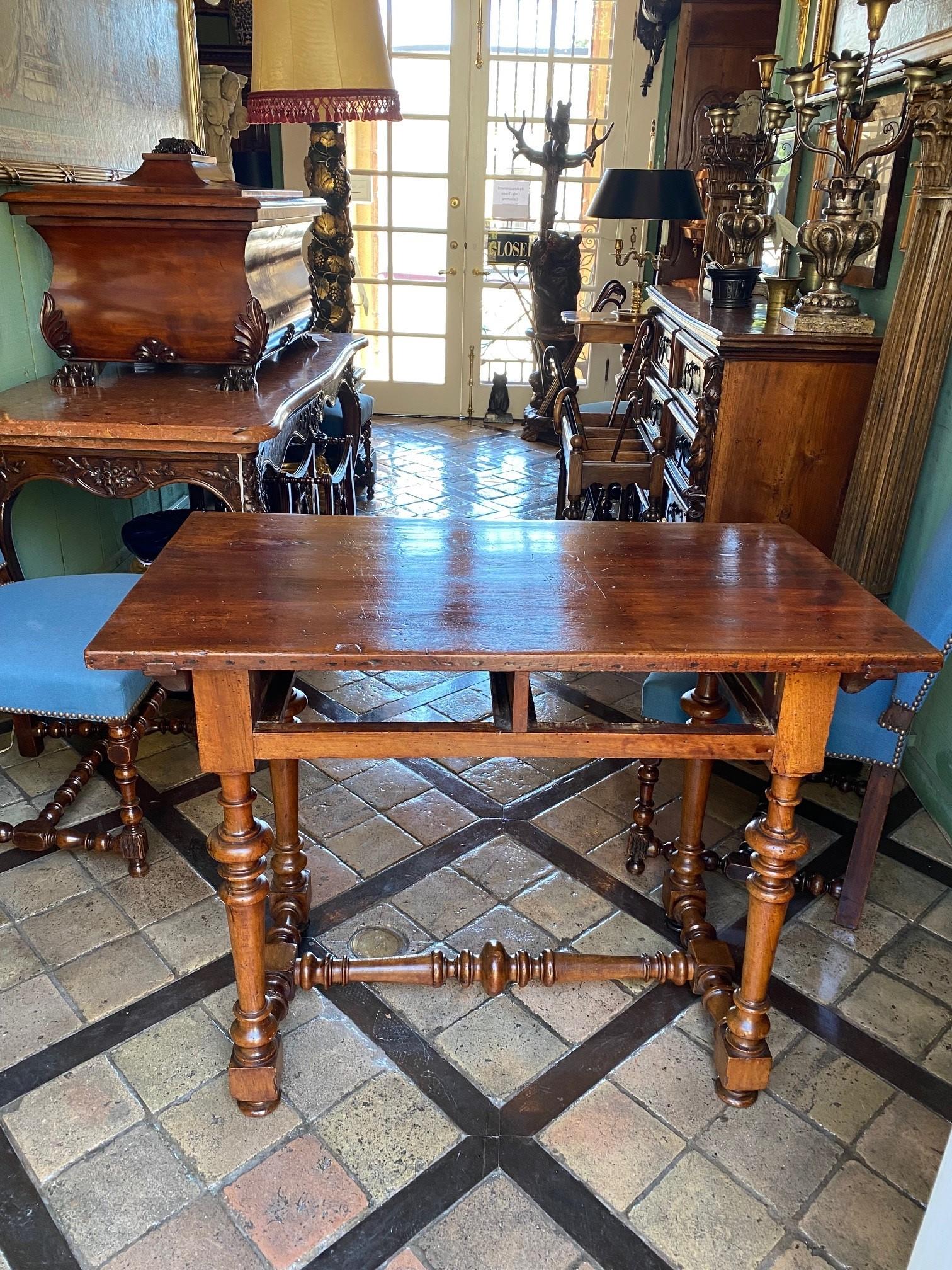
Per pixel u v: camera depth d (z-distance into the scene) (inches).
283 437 96.9
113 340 91.6
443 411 237.3
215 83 142.5
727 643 47.1
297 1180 52.4
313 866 78.4
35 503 102.8
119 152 113.4
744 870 73.6
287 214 100.3
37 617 74.1
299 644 45.7
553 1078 59.5
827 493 93.2
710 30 177.8
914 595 66.5
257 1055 54.7
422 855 80.2
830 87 103.7
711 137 122.5
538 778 92.1
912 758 91.9
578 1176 53.2
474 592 53.2
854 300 89.0
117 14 111.3
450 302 227.3
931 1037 63.3
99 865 77.5
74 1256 48.3
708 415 91.0
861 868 70.8
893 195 89.7
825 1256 49.4
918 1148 55.6
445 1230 50.0
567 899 75.5
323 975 62.9
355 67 110.3
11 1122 55.2
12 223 94.0
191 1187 51.9
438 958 63.4
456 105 210.8
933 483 86.0
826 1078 60.0
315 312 122.6
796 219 118.0
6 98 89.0
